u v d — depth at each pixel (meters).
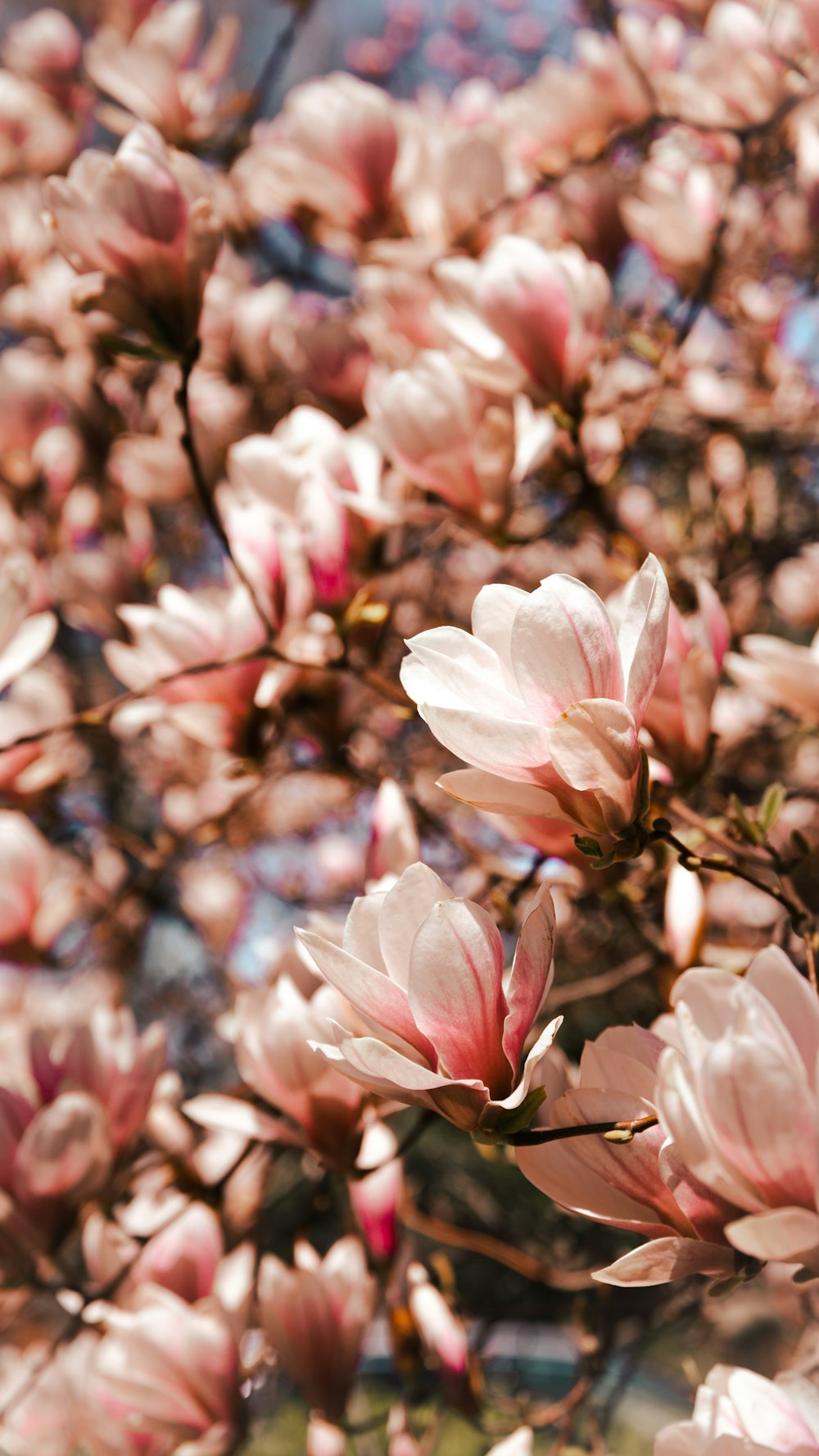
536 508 1.76
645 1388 2.17
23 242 2.14
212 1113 1.17
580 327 1.23
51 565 1.81
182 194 1.18
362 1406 1.55
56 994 1.94
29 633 1.23
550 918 0.99
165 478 1.81
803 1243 0.92
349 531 1.30
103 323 1.24
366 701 1.51
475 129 1.42
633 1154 0.99
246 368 1.84
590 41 1.52
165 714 1.29
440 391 1.22
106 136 2.85
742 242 1.72
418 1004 0.97
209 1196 1.29
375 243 1.43
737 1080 0.92
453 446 1.23
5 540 1.73
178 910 1.92
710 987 0.95
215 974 2.12
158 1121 1.30
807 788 1.35
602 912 1.41
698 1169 0.94
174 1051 2.17
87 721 1.21
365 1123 1.17
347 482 1.29
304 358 1.41
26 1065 1.27
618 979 1.32
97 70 1.61
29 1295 1.24
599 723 0.96
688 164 1.68
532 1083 1.04
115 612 1.68
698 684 1.10
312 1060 1.13
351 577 1.28
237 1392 1.20
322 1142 1.15
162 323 1.19
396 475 1.39
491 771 0.98
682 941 1.14
